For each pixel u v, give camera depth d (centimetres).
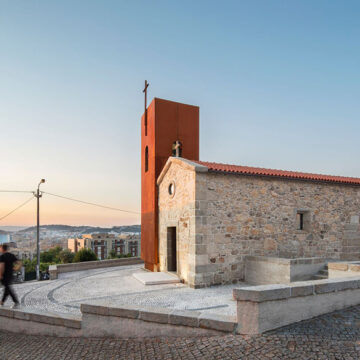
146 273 1384
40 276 1645
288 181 1314
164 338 566
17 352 604
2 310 764
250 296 520
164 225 1452
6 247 804
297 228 1329
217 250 1153
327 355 441
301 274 1035
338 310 601
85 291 1113
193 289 1085
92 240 11538
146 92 1731
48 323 683
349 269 919
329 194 1392
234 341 504
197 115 1698
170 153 1591
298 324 543
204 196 1149
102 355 541
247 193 1232
